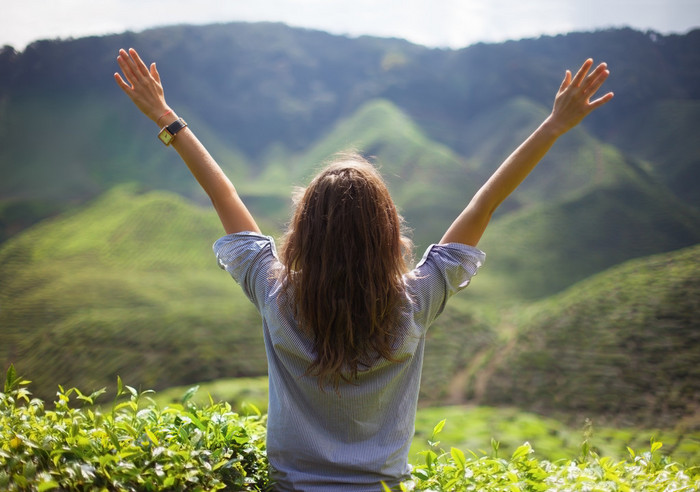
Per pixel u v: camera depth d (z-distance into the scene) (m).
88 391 54.12
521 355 56.19
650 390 45.25
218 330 63.91
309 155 173.75
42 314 80.50
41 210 135.25
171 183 160.38
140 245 109.31
